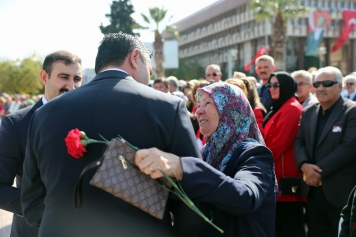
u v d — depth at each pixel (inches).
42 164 67.4
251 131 93.6
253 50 2001.7
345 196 147.5
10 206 90.5
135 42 73.9
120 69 71.0
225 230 78.0
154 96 66.6
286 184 159.9
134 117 63.9
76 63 108.9
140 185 61.0
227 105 89.1
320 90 154.4
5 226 213.2
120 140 60.3
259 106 166.7
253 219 78.3
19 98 763.4
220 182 65.7
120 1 1841.8
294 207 162.2
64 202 64.1
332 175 149.3
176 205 69.1
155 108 65.3
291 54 1907.0
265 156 82.0
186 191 64.4
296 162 158.9
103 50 72.7
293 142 165.2
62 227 63.4
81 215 63.0
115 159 59.4
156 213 62.3
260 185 74.1
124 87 66.5
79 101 66.1
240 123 89.5
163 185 64.1
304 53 1911.9
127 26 1824.6
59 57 106.7
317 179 149.7
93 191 62.9
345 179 148.2
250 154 81.4
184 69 2165.4
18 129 97.9
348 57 2049.7
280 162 164.2
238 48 2149.4
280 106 173.2
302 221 169.6
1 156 95.8
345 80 303.6
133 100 64.9
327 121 154.9
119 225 62.1
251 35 1935.3
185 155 66.4
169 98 68.2
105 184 58.2
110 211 62.4
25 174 73.7
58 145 64.9
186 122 67.8
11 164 95.9
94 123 63.8
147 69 75.4
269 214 80.7
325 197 151.6
